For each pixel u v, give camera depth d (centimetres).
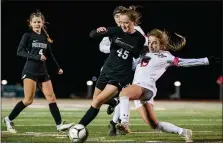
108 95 922
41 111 1762
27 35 1070
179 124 1363
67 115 1617
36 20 1077
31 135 1068
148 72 899
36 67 1061
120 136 1062
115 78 921
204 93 3731
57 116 1062
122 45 926
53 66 1140
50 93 1070
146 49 939
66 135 1066
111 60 934
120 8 988
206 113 1789
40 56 1032
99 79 959
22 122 1355
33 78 1061
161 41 918
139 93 884
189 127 1280
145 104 923
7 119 1094
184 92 3738
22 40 1063
